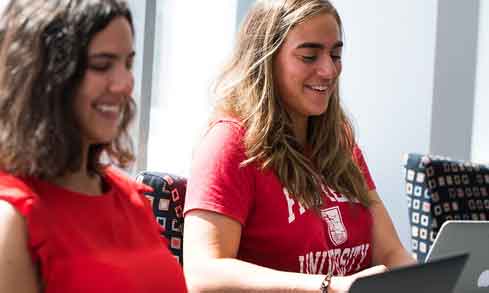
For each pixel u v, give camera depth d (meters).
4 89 1.29
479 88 3.51
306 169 2.23
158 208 2.22
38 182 1.33
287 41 2.24
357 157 2.54
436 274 1.51
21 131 1.27
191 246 2.07
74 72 1.28
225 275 2.01
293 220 2.16
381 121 3.56
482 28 3.49
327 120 2.37
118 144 1.49
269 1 2.28
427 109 3.46
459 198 2.87
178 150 3.37
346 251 2.27
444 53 3.44
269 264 2.17
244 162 2.14
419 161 2.88
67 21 1.28
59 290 1.29
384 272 1.42
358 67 3.60
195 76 3.38
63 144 1.28
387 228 2.45
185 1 3.37
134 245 1.45
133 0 3.11
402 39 3.50
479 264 2.01
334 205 2.28
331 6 2.28
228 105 2.25
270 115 2.21
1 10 1.33
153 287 1.42
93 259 1.33
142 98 3.14
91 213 1.39
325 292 1.91
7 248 1.25
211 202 2.09
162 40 3.33
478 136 3.54
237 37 2.32
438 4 3.41
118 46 1.33
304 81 2.25
